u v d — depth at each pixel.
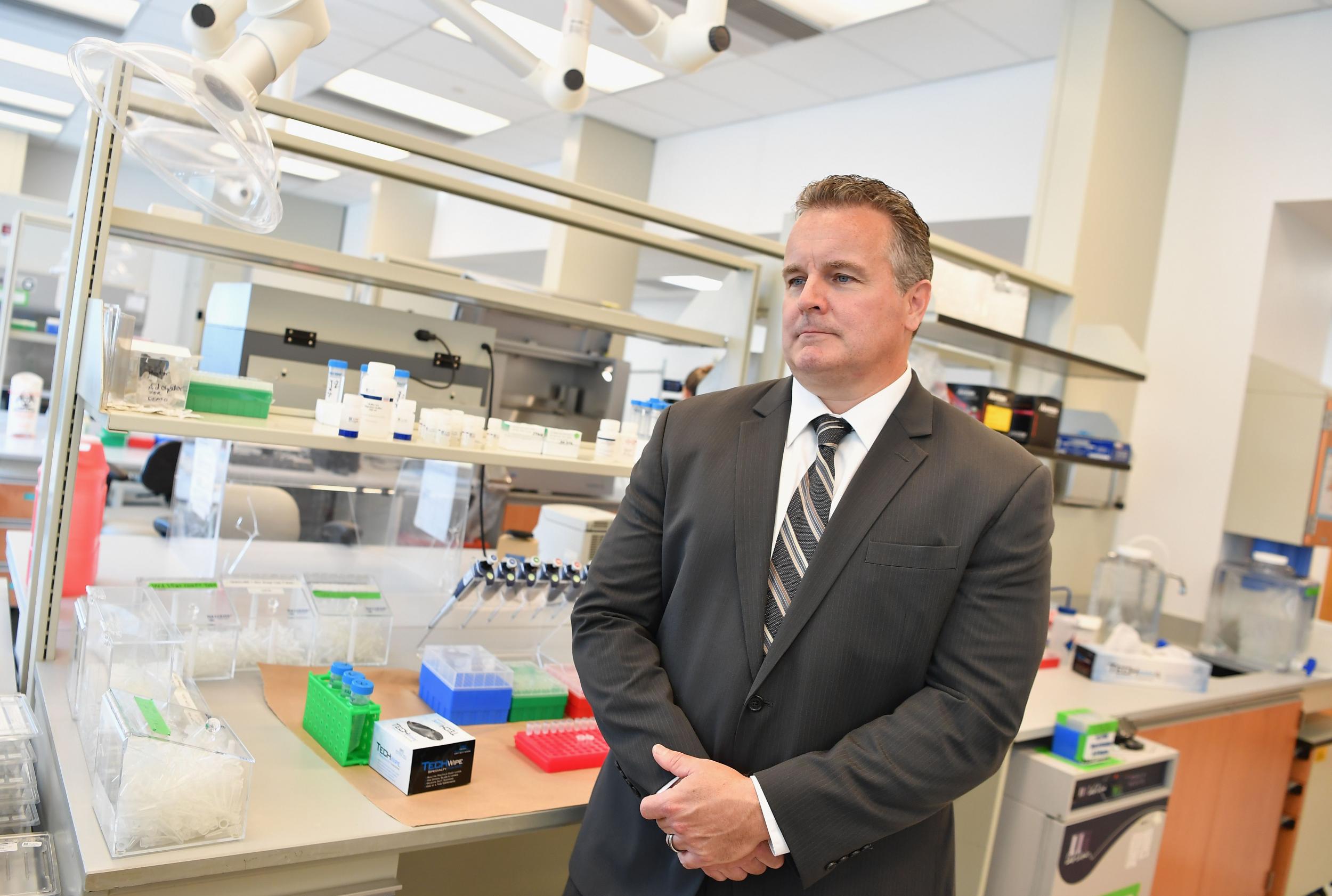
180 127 1.37
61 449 1.57
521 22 4.70
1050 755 2.04
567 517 2.59
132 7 5.27
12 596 2.21
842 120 5.35
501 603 2.12
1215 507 3.69
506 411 5.04
